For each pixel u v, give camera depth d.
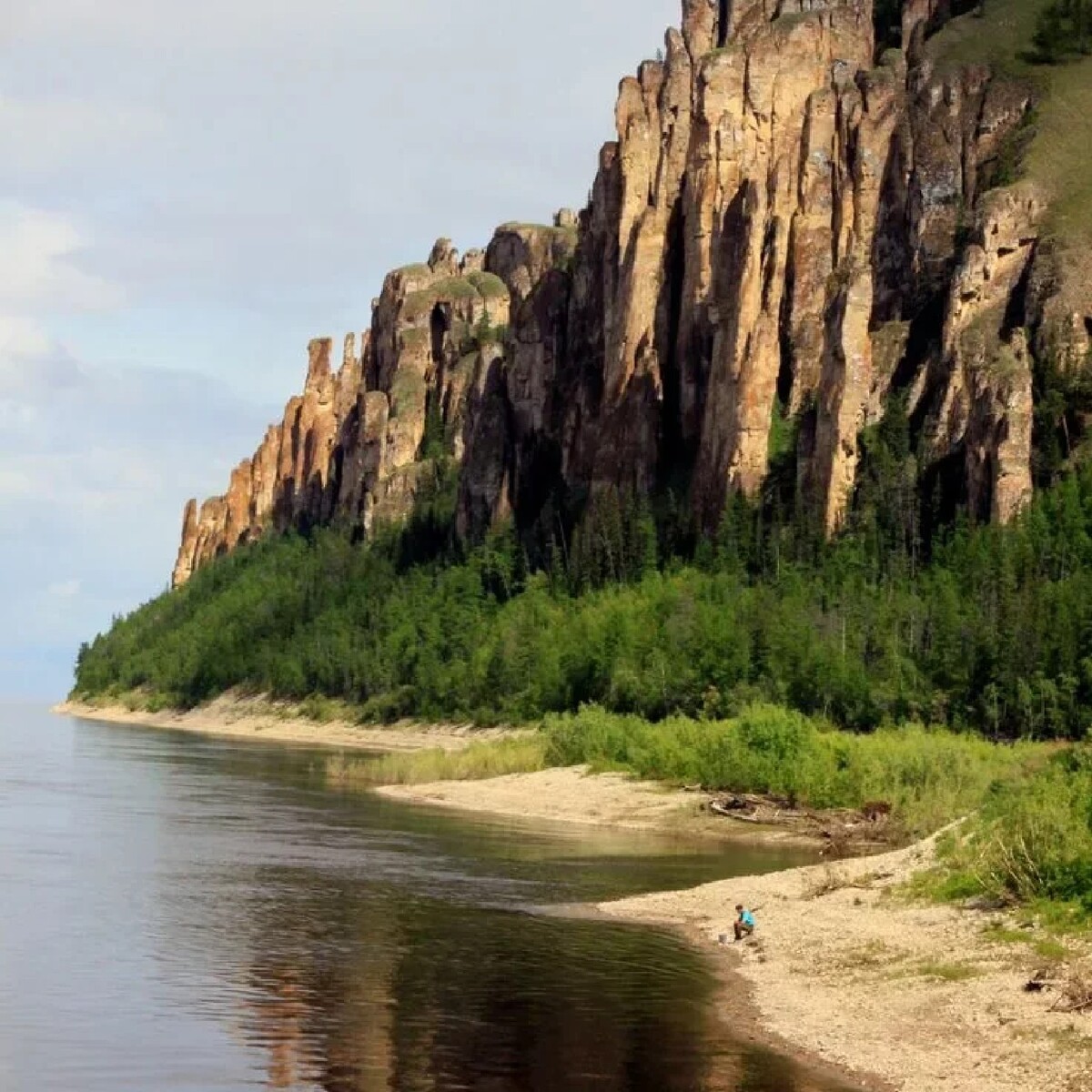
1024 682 134.75
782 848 80.25
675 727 121.06
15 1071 33.56
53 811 93.44
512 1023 38.47
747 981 44.44
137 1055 35.00
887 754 98.38
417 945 49.34
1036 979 41.41
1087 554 158.00
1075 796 56.50
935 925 50.09
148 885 61.81
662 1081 33.16
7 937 49.41
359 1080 32.97
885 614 157.62
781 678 151.38
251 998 40.91
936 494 190.12
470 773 122.38
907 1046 36.31
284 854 73.38
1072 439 189.12
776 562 189.12
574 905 58.72
